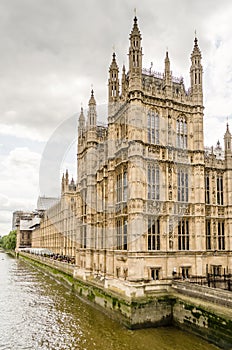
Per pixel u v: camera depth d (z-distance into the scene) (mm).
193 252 41281
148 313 35062
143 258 37500
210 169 46312
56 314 41281
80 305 46469
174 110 43531
